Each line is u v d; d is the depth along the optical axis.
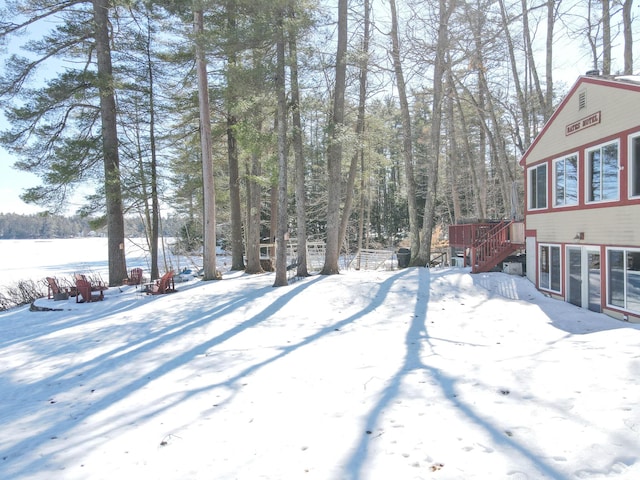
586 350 6.14
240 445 4.19
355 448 3.87
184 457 4.05
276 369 6.79
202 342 8.98
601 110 10.38
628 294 9.52
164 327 10.52
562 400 4.37
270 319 10.73
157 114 19.11
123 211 19.31
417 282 14.03
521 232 15.19
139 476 3.76
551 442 3.60
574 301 11.60
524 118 20.48
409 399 4.93
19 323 12.67
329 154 17.80
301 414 4.84
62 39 17.02
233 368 7.03
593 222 10.75
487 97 22.59
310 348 7.98
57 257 48.75
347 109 19.89
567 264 11.93
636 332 7.09
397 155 43.16
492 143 24.17
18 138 16.81
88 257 48.62
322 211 36.47
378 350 7.59
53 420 5.42
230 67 13.60
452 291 12.94
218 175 25.97
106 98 17.20
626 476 3.04
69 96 16.95
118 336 9.97
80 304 14.53
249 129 15.67
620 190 9.72
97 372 7.44
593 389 4.57
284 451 3.96
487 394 4.80
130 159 18.67
